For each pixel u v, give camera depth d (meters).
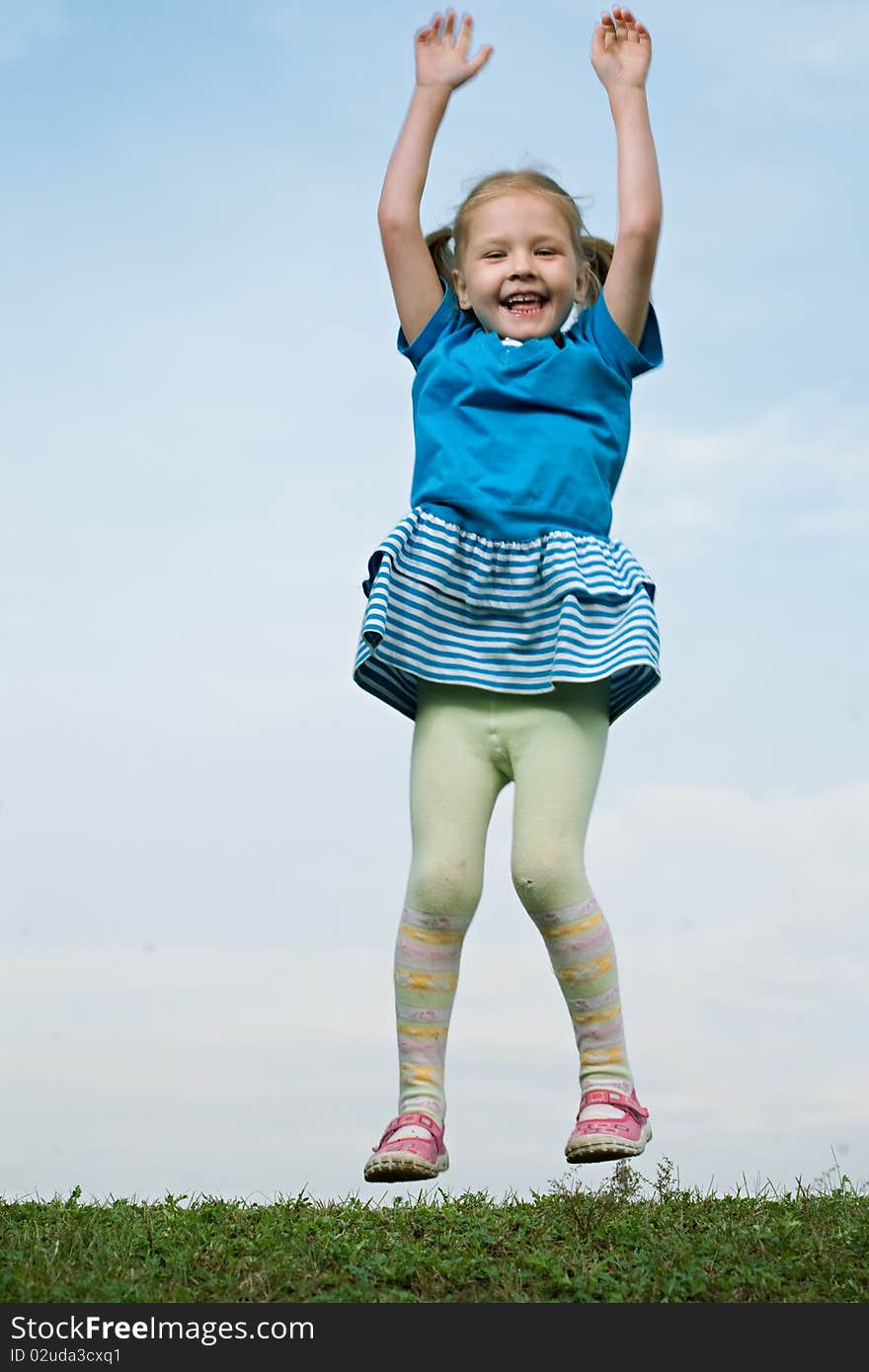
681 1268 4.47
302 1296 4.18
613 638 4.38
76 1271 4.29
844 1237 4.95
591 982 4.28
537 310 4.78
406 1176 4.18
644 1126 4.27
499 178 4.90
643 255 4.68
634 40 4.93
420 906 4.34
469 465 4.58
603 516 4.66
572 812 4.33
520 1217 5.49
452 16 5.05
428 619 4.45
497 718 4.43
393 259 4.91
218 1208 5.39
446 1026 4.37
